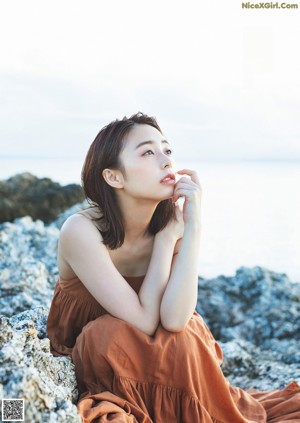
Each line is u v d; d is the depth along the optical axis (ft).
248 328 19.06
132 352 9.10
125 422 8.03
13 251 20.81
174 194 10.18
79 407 8.00
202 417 9.21
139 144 9.73
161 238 10.39
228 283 22.15
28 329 8.74
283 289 21.34
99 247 9.77
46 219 40.63
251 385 13.98
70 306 10.56
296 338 18.45
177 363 9.17
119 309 9.41
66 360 9.39
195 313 11.12
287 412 10.40
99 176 9.96
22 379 7.18
